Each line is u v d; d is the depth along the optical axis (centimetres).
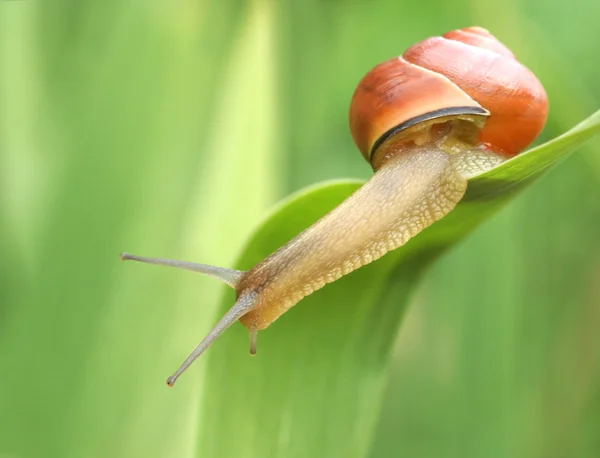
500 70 14
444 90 14
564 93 16
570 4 19
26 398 14
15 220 15
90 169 15
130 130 15
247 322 13
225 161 15
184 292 14
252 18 15
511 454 16
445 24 20
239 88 15
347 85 20
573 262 17
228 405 12
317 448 12
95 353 14
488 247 16
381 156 15
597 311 17
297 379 12
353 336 13
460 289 16
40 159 15
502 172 12
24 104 15
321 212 13
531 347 17
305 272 13
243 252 13
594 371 17
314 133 18
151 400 14
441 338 17
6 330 15
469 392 16
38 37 15
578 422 17
